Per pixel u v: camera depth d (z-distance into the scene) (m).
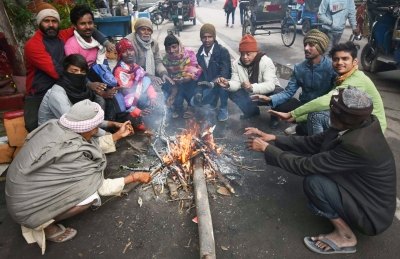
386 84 6.24
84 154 2.24
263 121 4.55
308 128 3.43
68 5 6.07
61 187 2.18
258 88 4.05
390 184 2.07
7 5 4.84
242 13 14.77
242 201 2.85
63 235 2.46
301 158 2.31
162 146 3.75
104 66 3.96
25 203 2.14
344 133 2.09
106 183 2.40
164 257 2.29
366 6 7.57
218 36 12.07
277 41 10.99
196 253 2.32
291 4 11.86
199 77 4.68
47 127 2.24
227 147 3.78
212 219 2.64
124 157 3.62
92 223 2.63
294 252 2.31
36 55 3.41
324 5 6.88
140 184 3.08
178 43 4.47
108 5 7.98
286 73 6.86
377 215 2.09
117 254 2.33
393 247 2.33
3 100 4.10
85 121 2.20
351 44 2.87
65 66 3.05
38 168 2.10
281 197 2.90
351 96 1.97
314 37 3.44
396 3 6.04
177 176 3.09
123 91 4.04
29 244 2.44
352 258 2.25
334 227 2.53
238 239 2.44
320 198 2.23
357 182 2.12
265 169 3.33
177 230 2.54
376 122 2.02
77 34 3.88
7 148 3.46
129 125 2.92
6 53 4.61
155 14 14.60
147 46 4.61
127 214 2.72
